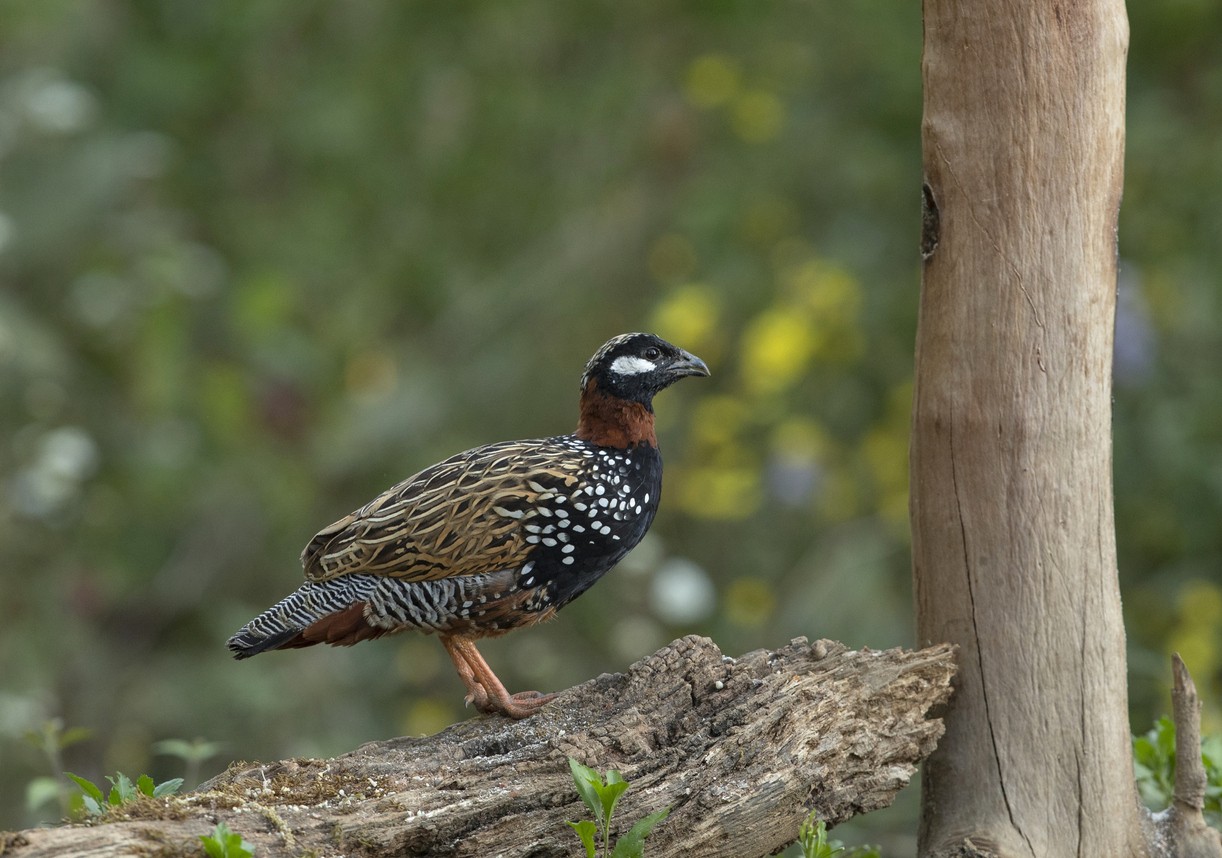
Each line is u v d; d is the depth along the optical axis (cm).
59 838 542
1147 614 1238
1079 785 677
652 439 832
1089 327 673
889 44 1418
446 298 1574
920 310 705
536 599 792
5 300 1294
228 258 1590
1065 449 674
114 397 1443
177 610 1455
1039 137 663
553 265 1532
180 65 1570
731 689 672
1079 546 677
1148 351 1224
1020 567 678
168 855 552
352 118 1557
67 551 1397
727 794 619
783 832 638
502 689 780
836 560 1250
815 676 662
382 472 1446
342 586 771
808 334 1366
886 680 666
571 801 614
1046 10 657
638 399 823
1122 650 690
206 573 1464
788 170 1484
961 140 673
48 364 1289
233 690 1288
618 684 712
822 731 648
